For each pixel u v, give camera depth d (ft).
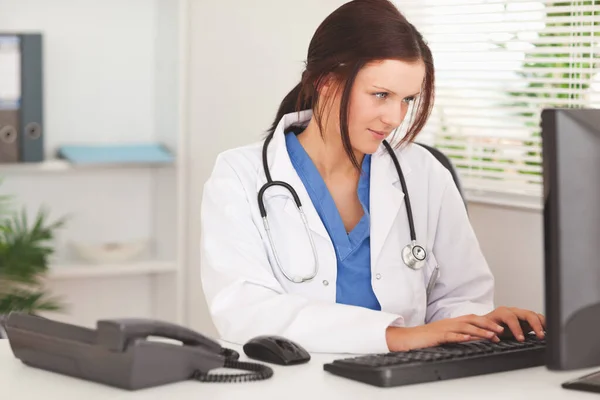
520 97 9.14
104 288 12.71
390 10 6.34
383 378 4.68
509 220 9.02
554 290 4.32
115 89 12.48
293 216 6.62
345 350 5.59
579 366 4.39
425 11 10.04
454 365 4.89
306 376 4.92
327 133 6.72
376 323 5.61
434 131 10.00
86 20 12.22
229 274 6.27
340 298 6.65
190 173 12.14
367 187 6.96
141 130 12.67
